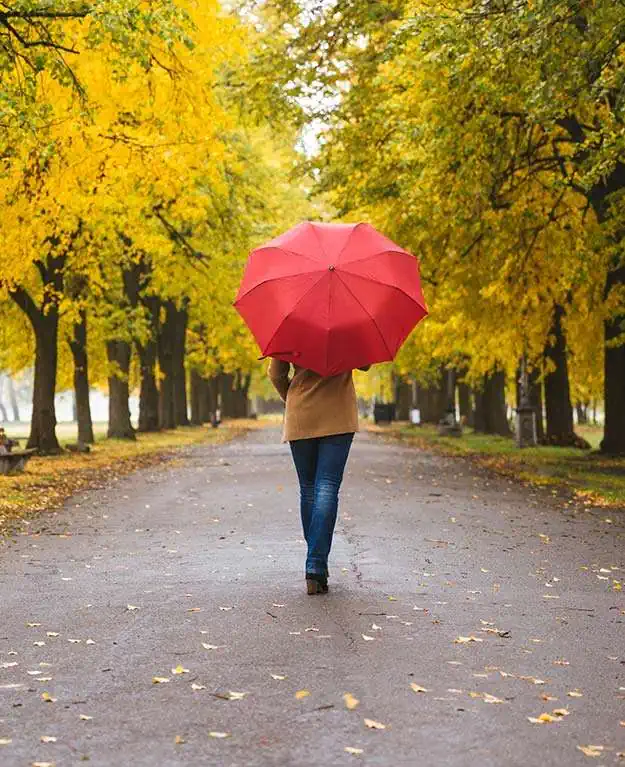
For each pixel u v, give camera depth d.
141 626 6.60
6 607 7.31
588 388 38.12
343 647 5.98
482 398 45.66
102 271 31.80
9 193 19.42
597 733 4.48
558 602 7.45
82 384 33.25
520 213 20.62
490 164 18.50
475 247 22.72
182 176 21.09
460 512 13.34
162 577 8.49
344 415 7.71
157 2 14.74
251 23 23.33
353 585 7.99
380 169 22.27
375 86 21.52
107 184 21.27
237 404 85.31
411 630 6.43
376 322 7.52
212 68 21.12
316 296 7.46
